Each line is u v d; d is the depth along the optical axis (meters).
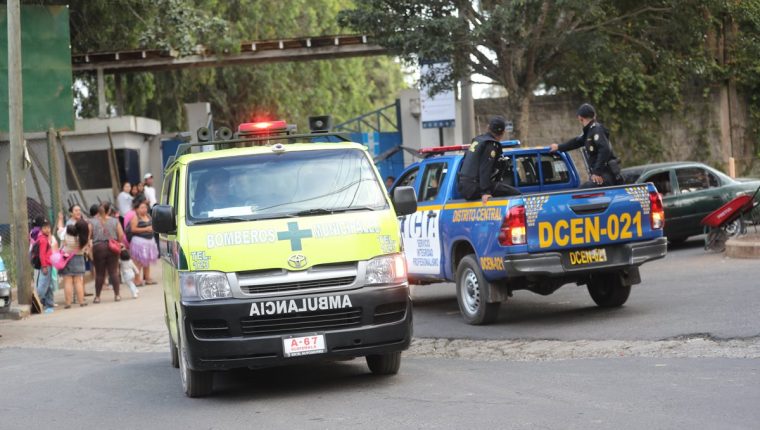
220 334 13.70
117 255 31.44
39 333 25.77
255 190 15.00
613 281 20.11
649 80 43.59
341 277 13.90
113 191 46.22
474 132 41.59
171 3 41.94
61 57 38.91
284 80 64.38
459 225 20.12
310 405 13.34
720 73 43.84
